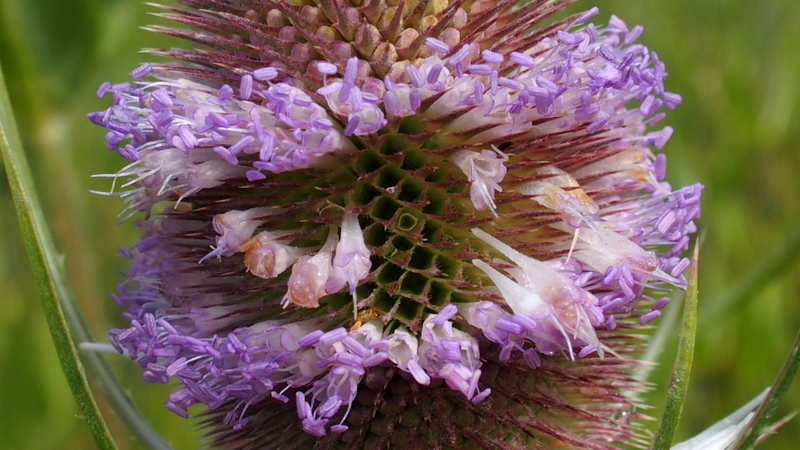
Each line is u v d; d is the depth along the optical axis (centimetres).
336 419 13
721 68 21
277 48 13
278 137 12
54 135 19
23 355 19
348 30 13
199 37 13
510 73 13
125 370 18
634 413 14
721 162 21
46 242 14
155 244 14
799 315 19
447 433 13
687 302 12
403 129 13
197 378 13
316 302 12
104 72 22
